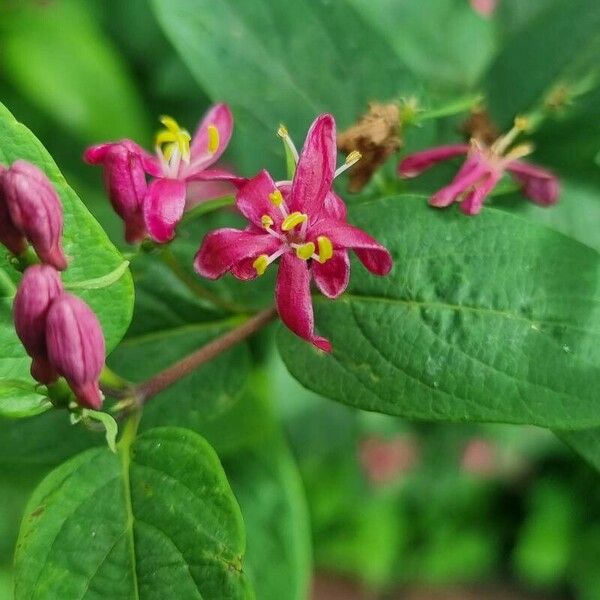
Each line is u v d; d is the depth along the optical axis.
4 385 0.17
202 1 0.20
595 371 0.17
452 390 0.17
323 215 0.17
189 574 0.17
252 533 0.20
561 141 0.20
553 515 0.42
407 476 0.37
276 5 0.20
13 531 0.25
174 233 0.18
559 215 0.20
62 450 0.19
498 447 0.36
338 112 0.20
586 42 0.20
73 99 0.27
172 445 0.17
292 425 0.24
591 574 0.42
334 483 0.38
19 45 0.27
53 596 0.17
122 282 0.17
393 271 0.18
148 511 0.17
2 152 0.17
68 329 0.16
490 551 0.43
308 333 0.17
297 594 0.19
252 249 0.17
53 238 0.17
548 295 0.17
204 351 0.18
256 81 0.20
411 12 0.23
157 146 0.18
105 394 0.17
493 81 0.20
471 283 0.17
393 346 0.17
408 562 0.43
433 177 0.19
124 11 0.30
